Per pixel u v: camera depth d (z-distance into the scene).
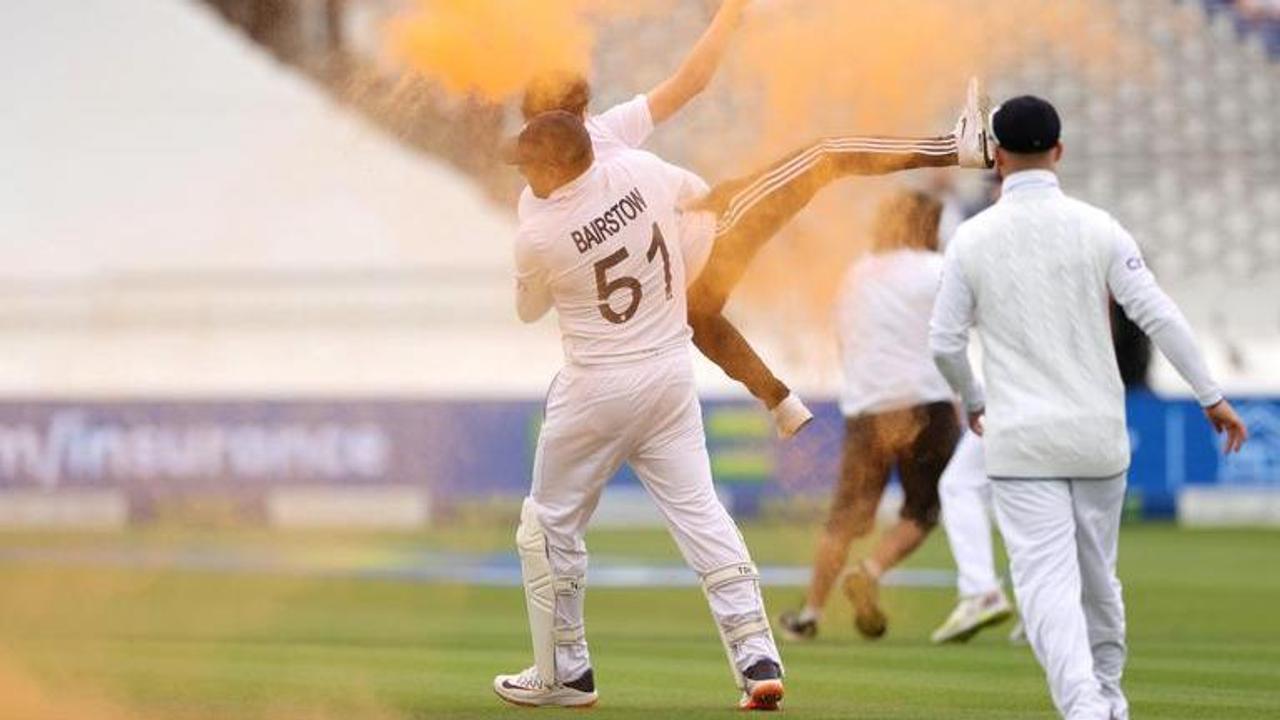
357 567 55.44
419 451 71.06
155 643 34.97
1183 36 86.56
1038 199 20.22
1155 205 86.62
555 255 22.05
